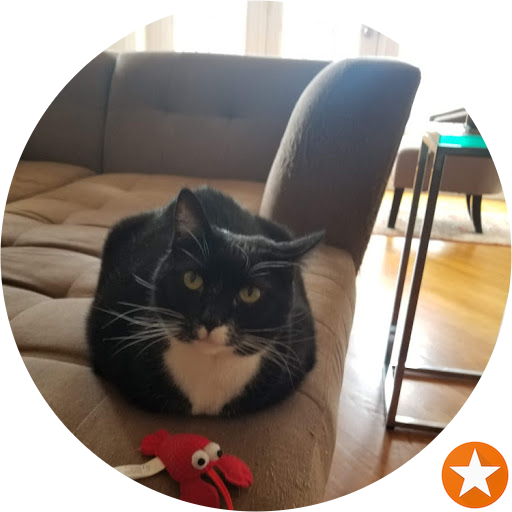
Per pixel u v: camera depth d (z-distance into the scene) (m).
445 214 2.84
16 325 0.72
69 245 1.02
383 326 1.55
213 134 1.62
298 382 0.65
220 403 0.59
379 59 0.95
